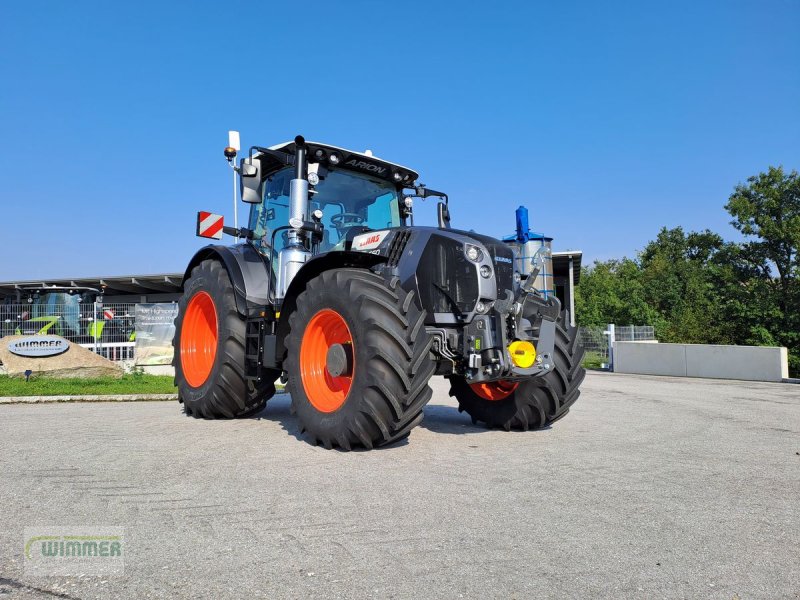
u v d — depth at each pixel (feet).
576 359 17.28
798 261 105.60
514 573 7.07
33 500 10.05
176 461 12.98
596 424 19.07
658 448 14.85
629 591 6.62
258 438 15.98
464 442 15.42
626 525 8.80
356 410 13.51
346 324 14.19
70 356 38.60
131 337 44.60
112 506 9.70
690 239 169.68
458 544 7.98
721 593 6.59
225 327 19.39
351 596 6.47
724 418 21.16
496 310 14.57
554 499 10.09
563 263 75.72
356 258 15.51
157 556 7.61
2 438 15.97
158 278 63.00
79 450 14.24
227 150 19.75
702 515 9.31
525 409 16.94
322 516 9.13
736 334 103.86
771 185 111.55
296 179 17.78
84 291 45.37
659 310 150.10
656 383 41.86
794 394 32.60
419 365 13.50
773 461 13.38
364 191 19.81
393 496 10.20
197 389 20.36
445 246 15.38
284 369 16.53
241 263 19.65
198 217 20.99
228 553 7.69
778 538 8.31
